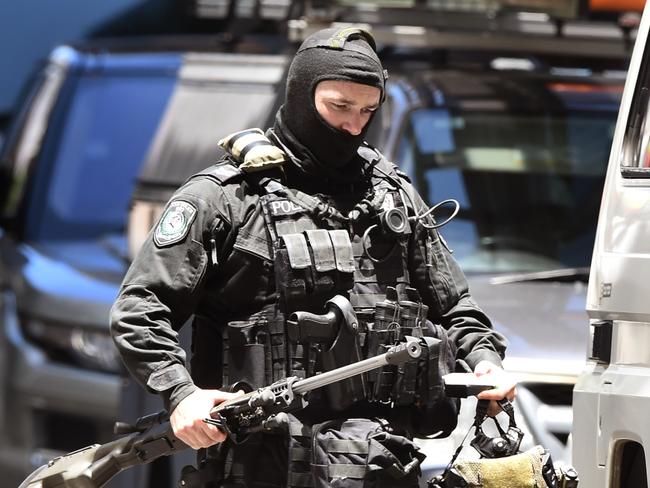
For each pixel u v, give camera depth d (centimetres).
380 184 1123
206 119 2016
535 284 1777
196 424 1023
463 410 1455
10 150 2708
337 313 1056
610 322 1199
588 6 1931
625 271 1180
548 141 1922
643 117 1227
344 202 1104
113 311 1062
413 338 1013
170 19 3384
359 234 1098
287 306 1069
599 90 1988
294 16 1955
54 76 2791
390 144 1831
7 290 2320
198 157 1972
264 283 1077
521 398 1488
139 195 1967
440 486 1077
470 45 1909
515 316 1648
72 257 2438
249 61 2048
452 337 1127
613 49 1942
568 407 1505
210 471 1088
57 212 2633
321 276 1067
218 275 1084
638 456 1195
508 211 1867
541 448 1091
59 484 1122
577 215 1881
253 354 1066
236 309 1081
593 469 1195
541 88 1973
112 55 2819
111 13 3378
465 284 1162
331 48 1073
